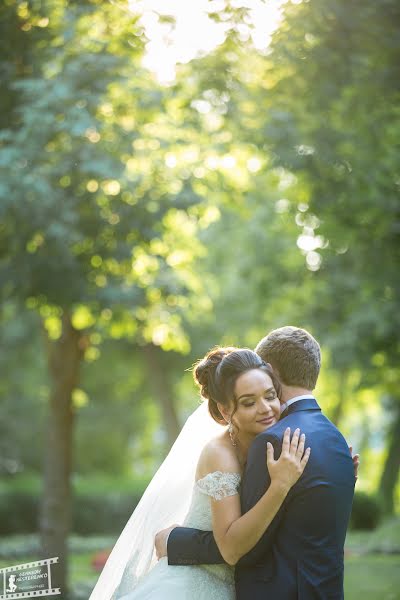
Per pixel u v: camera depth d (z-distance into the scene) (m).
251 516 3.39
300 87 8.66
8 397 27.20
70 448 11.77
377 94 8.75
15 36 8.68
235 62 9.67
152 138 10.78
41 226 9.26
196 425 4.12
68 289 9.74
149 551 4.05
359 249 12.53
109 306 10.31
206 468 3.68
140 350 21.73
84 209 9.80
